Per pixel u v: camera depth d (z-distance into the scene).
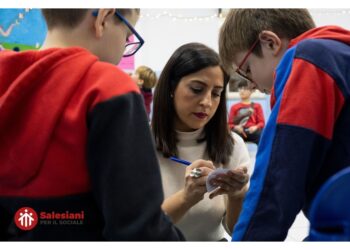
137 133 0.59
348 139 0.69
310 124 0.66
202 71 1.17
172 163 1.25
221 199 1.27
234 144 1.36
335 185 0.47
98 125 0.57
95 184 0.59
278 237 0.65
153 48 4.36
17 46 2.78
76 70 0.61
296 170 0.65
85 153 0.59
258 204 0.67
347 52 0.72
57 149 0.60
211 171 1.04
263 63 0.89
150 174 0.60
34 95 0.61
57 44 0.69
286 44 0.87
